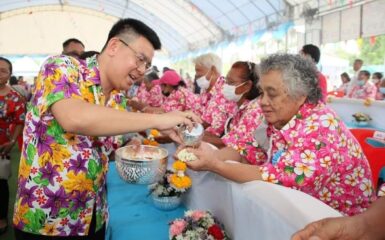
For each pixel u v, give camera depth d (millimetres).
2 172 2578
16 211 1089
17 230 1091
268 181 1058
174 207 1687
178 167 1548
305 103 1138
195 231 1252
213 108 2408
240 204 1047
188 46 17625
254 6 10195
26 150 1036
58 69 949
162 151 1260
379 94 6047
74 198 1052
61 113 885
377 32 6594
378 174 1580
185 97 3408
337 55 7762
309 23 8234
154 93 4809
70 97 927
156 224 1537
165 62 21359
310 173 1055
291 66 1099
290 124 1147
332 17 7840
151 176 1111
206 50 15320
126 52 1021
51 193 1024
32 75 18688
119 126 894
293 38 8914
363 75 6125
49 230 1060
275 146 1316
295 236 540
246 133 1562
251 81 2008
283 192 877
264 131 1454
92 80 1031
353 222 551
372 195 1249
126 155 1182
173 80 3430
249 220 997
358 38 7070
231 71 2074
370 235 548
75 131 882
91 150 1058
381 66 6730
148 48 1036
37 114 982
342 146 1110
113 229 1484
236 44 12477
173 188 1646
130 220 1575
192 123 1143
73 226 1082
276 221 848
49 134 1000
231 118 2180
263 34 10500
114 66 1035
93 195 1105
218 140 1930
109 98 1152
